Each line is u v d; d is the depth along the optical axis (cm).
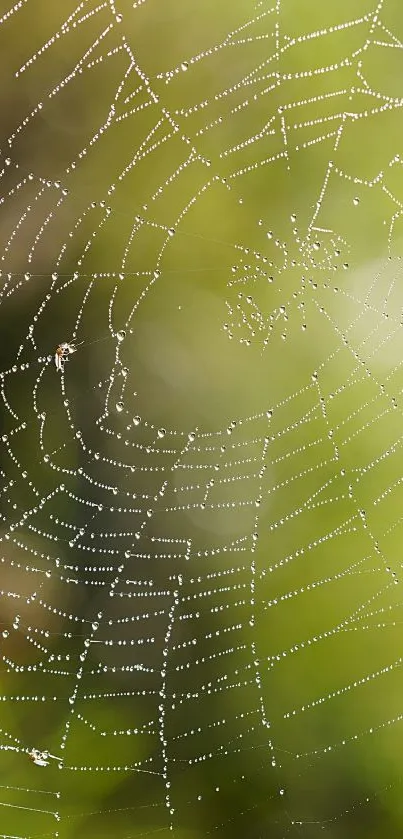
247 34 61
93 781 58
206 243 61
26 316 59
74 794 58
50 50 60
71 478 60
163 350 61
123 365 60
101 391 60
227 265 61
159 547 60
